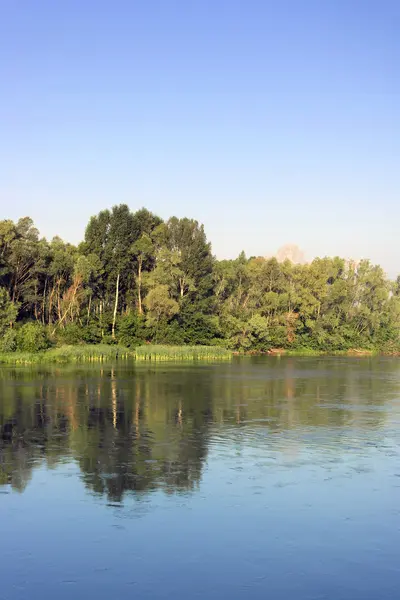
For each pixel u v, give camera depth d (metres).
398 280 148.50
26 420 39.41
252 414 42.44
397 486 25.08
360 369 83.62
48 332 96.19
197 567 17.78
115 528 20.47
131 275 114.62
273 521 21.16
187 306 110.12
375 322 128.88
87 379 63.78
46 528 20.47
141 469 27.38
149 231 114.88
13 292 96.88
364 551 18.89
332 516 21.62
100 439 33.75
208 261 116.12
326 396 52.62
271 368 83.38
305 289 126.31
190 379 65.50
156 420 39.78
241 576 17.28
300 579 17.14
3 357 83.69
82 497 23.45
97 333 102.31
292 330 124.19
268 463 28.53
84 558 18.31
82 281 104.44
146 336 105.81
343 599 16.11
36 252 97.25
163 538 19.69
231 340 114.88
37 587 16.64
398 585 16.84
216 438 34.16
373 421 39.81
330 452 30.78
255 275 127.31
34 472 26.86
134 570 17.59
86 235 110.50
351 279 133.00
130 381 62.41
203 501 23.06
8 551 18.78
